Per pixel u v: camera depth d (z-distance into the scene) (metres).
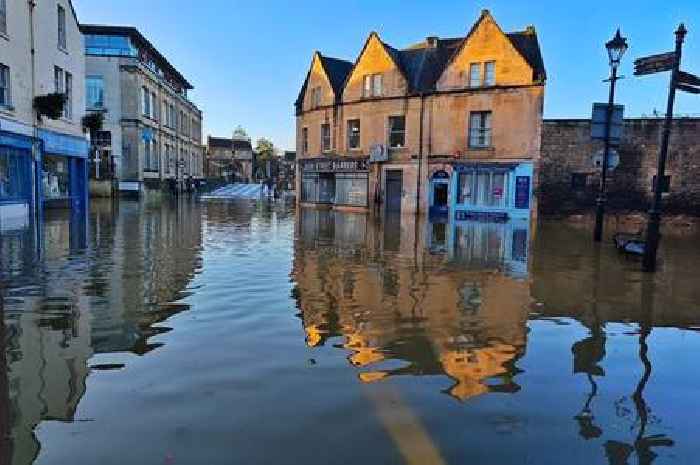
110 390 4.49
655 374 5.08
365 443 3.68
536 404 4.37
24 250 12.32
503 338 6.15
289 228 19.53
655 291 8.79
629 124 25.56
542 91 26.69
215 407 4.19
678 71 9.93
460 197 29.12
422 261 11.78
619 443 3.76
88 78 40.03
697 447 3.73
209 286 8.68
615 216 26.00
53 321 6.51
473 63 28.52
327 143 35.44
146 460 3.42
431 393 4.54
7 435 3.73
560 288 8.96
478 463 3.46
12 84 18.75
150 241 14.54
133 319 6.64
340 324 6.60
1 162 18.44
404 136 30.98
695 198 24.92
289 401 4.32
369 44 32.22
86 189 25.67
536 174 26.84
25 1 19.62
